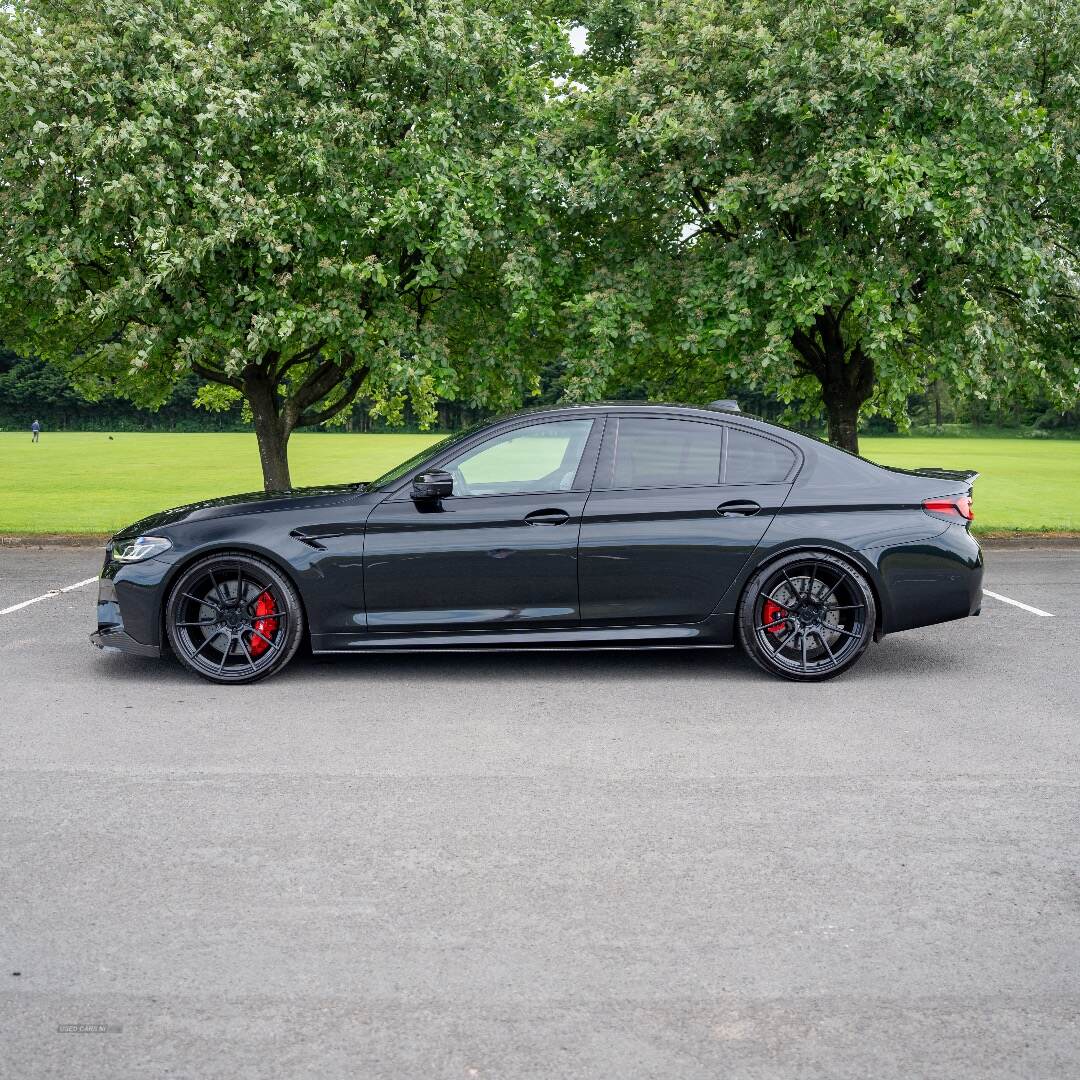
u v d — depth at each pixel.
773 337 11.12
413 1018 2.70
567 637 6.21
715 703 5.73
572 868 3.61
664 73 11.60
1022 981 2.88
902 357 13.42
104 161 10.97
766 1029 2.65
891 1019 2.69
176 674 6.39
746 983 2.87
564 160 12.30
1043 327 13.27
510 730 5.23
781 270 11.53
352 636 6.19
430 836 3.89
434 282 12.15
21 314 13.52
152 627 6.17
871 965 2.96
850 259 11.45
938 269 11.87
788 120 11.42
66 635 7.50
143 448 68.94
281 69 11.82
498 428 6.36
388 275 12.21
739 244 11.62
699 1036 2.62
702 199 12.54
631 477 6.26
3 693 5.95
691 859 3.68
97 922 3.21
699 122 11.05
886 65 10.58
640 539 6.14
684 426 6.36
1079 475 36.41
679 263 12.26
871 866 3.62
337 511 6.19
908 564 6.18
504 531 6.13
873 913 3.27
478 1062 2.51
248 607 6.18
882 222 10.53
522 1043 2.59
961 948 3.06
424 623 6.18
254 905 3.33
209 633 6.20
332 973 2.92
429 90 11.93
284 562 6.10
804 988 2.84
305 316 11.45
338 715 5.50
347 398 14.88
